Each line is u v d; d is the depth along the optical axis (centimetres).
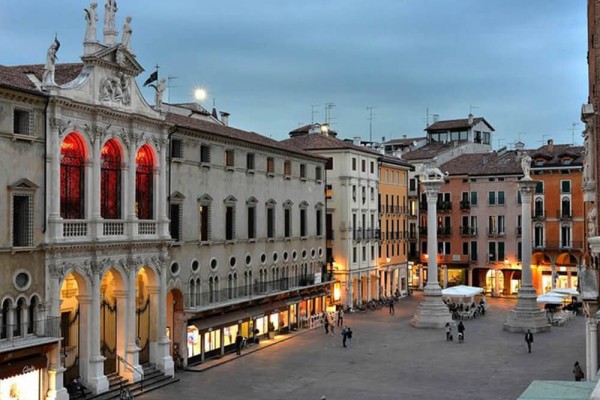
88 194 3603
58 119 3381
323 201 6638
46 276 3350
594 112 3400
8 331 3152
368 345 5256
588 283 3419
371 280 7800
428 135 10812
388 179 8356
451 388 3884
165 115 4422
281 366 4469
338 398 3666
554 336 5719
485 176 8762
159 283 4088
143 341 4122
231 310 4888
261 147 5397
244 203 5191
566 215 8269
